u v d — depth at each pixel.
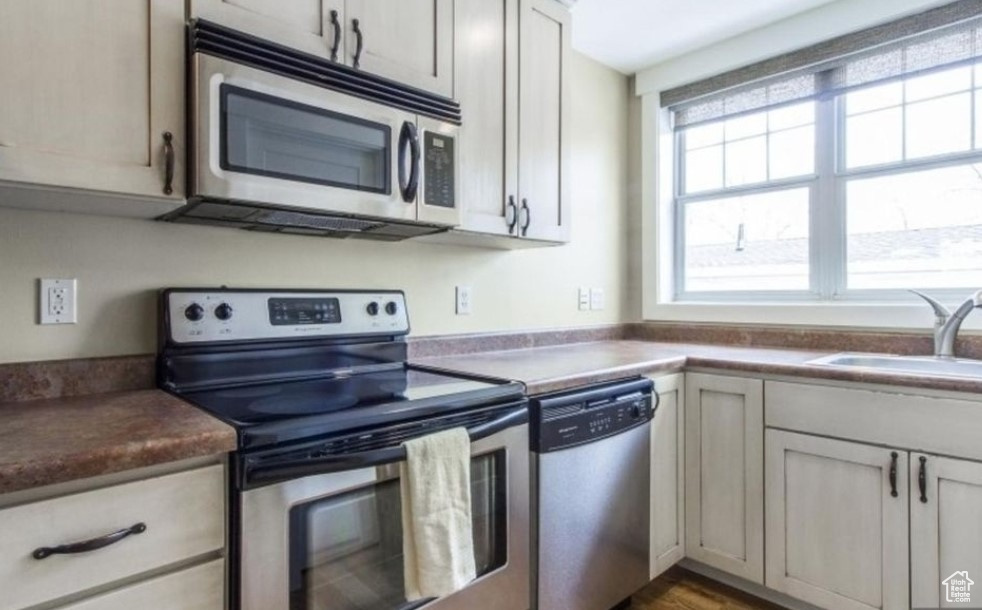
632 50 2.74
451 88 1.71
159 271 1.47
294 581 1.05
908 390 1.61
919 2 2.09
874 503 1.68
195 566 0.95
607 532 1.77
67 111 1.04
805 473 1.82
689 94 2.82
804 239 2.54
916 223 2.24
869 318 2.24
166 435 0.93
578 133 2.77
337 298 1.74
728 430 2.01
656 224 2.94
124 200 1.18
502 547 1.45
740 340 2.61
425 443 1.22
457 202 1.67
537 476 1.55
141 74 1.13
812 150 2.51
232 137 1.22
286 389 1.44
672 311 2.86
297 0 1.35
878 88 2.32
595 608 1.74
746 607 1.97
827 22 2.31
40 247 1.30
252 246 1.65
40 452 0.83
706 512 2.07
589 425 1.68
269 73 1.28
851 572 1.72
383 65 1.53
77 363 1.33
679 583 2.14
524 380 1.56
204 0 1.21
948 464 1.55
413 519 1.19
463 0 1.76
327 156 1.39
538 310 2.56
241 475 0.98
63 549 0.81
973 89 2.10
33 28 1.01
